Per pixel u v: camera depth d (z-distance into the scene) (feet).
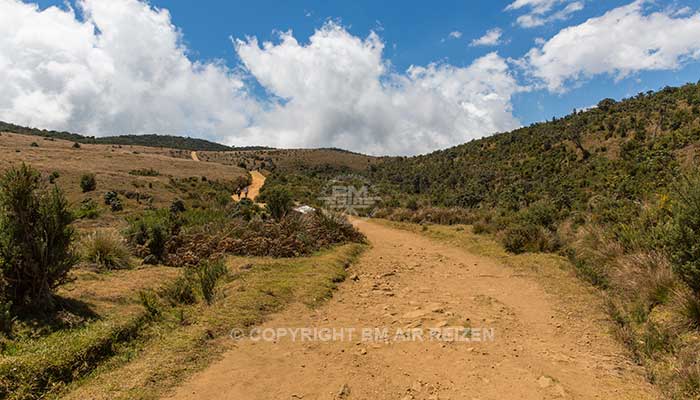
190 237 29.89
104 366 12.63
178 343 14.29
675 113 185.16
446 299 21.31
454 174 198.08
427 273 27.63
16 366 11.09
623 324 16.51
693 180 17.31
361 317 18.44
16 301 14.87
